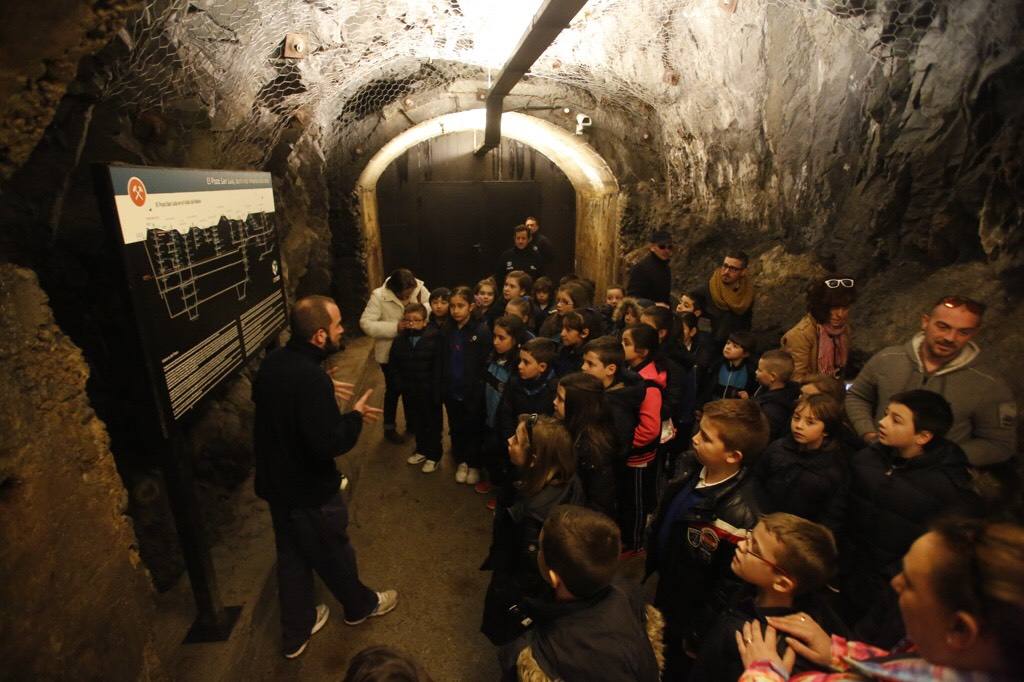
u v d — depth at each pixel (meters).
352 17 3.92
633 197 7.11
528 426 1.89
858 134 3.87
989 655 0.69
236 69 3.21
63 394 1.30
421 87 6.23
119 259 1.56
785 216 4.78
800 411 1.97
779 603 1.32
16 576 1.11
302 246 4.62
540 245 6.80
